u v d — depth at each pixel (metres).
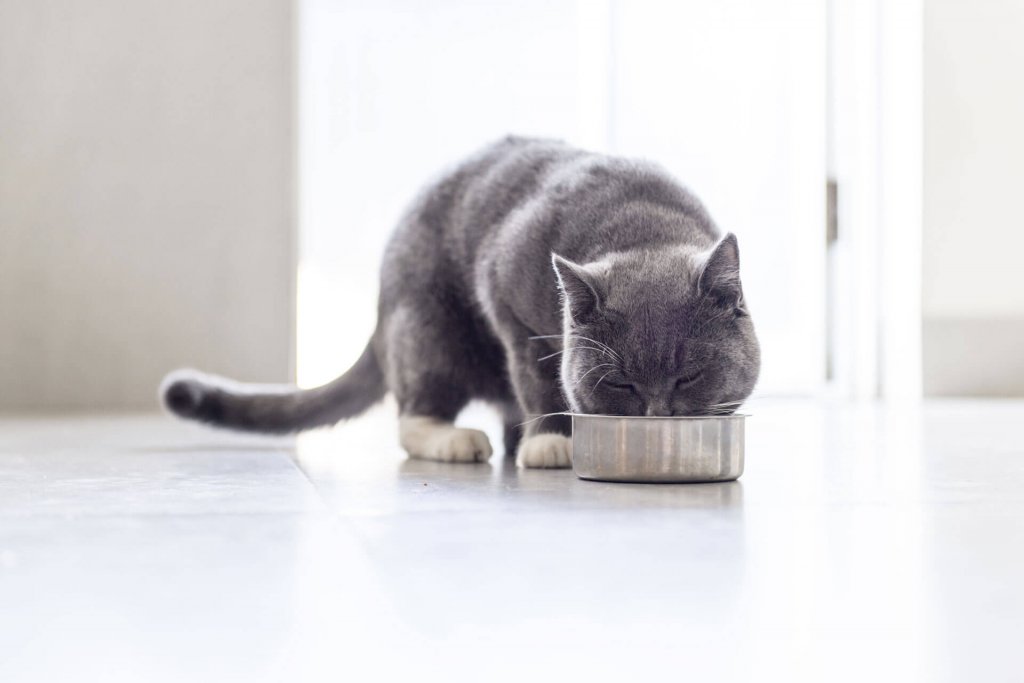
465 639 1.12
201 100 5.82
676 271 2.46
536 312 2.73
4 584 1.36
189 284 5.83
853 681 1.00
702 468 2.31
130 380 5.81
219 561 1.49
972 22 6.40
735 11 6.42
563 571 1.42
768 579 1.38
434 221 3.06
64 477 2.47
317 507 1.98
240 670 1.03
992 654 1.07
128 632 1.15
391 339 3.12
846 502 2.03
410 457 2.98
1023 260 6.46
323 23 5.95
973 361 6.48
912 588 1.33
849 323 6.68
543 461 2.66
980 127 6.43
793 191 6.59
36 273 5.75
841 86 6.64
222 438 3.65
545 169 2.96
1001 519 1.83
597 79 6.20
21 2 5.70
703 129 6.42
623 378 2.40
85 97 5.75
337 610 1.23
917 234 6.44
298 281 5.97
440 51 5.98
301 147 5.96
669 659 1.06
